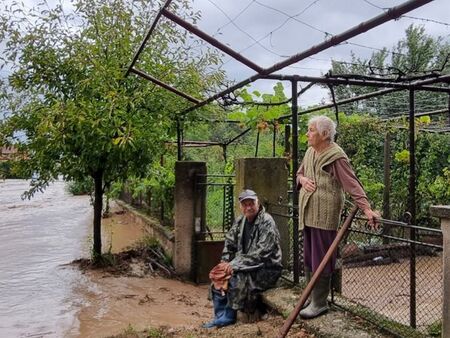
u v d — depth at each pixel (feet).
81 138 22.57
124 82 24.12
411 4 8.45
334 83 15.88
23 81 24.27
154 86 24.09
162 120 24.27
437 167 32.86
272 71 14.20
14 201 64.34
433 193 30.94
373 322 11.36
